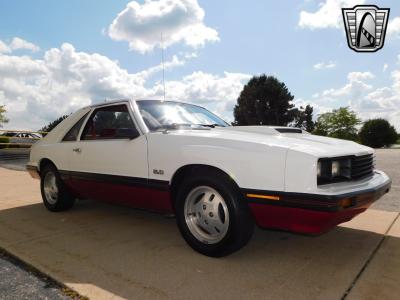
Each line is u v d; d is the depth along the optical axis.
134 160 3.62
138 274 2.76
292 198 2.61
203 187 3.11
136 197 3.72
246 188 2.81
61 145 4.69
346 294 2.42
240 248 3.03
